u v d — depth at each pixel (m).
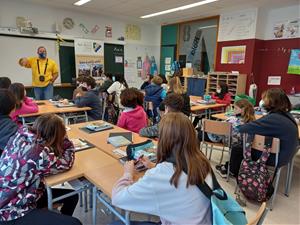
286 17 5.41
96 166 1.53
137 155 1.59
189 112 3.31
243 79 5.85
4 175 1.20
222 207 0.91
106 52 7.31
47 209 1.31
